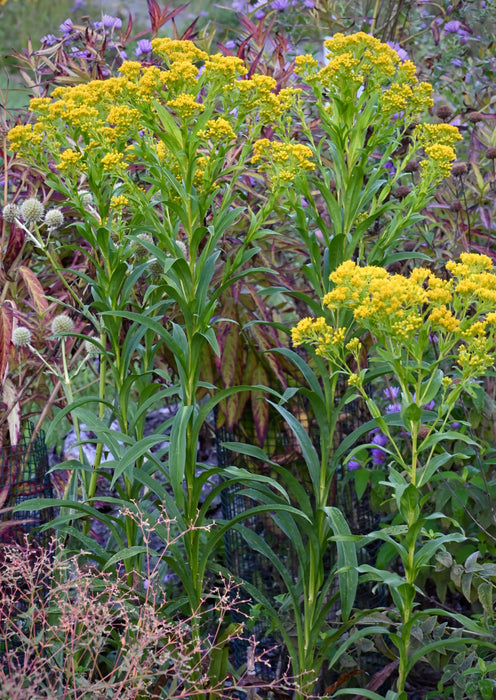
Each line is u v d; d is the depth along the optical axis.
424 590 2.88
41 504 2.15
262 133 2.89
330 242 2.07
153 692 2.16
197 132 1.87
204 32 3.32
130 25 3.21
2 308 2.64
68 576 2.44
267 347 2.77
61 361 2.80
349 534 1.94
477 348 1.69
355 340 1.80
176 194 2.12
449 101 3.69
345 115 2.07
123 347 2.30
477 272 1.74
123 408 2.29
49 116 2.03
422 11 3.79
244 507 2.93
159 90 1.88
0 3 8.25
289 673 2.52
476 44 3.70
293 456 2.87
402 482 1.77
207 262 2.05
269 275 2.97
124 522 2.34
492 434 2.74
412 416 1.70
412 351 1.71
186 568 2.22
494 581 2.47
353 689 1.98
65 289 2.87
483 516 2.54
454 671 2.21
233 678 2.22
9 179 3.05
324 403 2.11
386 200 2.91
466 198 3.06
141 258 2.49
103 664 2.45
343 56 1.98
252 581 2.86
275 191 2.03
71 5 8.40
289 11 3.93
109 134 1.98
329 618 2.63
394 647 2.60
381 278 1.70
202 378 2.86
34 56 3.11
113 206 2.10
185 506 2.08
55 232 2.99
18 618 2.26
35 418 3.63
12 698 1.65
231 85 1.91
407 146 3.07
